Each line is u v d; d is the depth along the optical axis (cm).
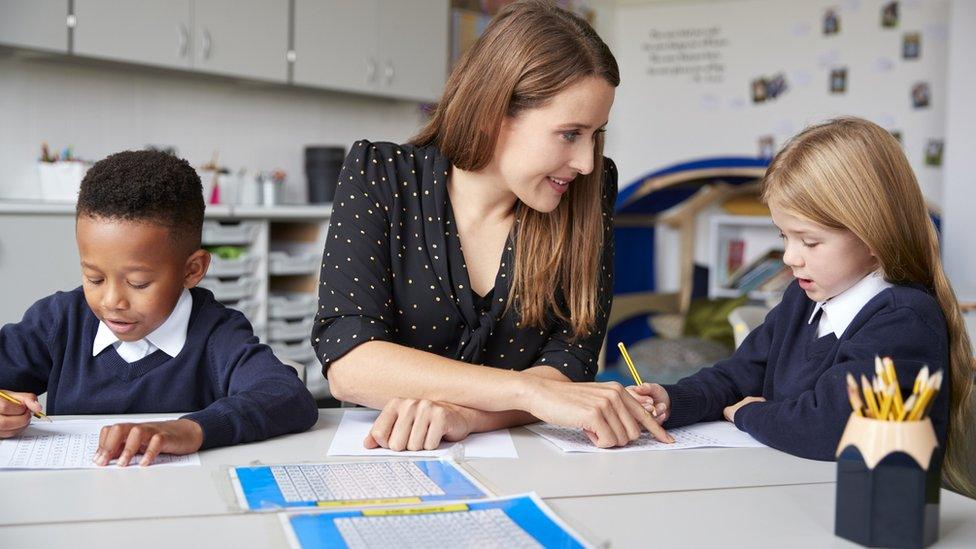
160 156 121
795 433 107
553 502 86
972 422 119
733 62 469
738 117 470
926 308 110
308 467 96
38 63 318
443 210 130
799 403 109
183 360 128
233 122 374
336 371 120
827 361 120
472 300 130
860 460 76
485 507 82
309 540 73
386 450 105
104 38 299
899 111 435
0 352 127
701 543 76
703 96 477
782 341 133
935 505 77
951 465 117
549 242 130
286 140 392
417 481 91
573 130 115
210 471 94
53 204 280
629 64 493
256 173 382
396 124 430
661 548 74
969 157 363
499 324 131
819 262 116
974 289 340
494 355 133
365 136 420
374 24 382
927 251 115
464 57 125
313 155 378
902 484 75
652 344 436
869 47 439
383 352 117
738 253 489
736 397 135
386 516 79
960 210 366
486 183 128
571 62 113
